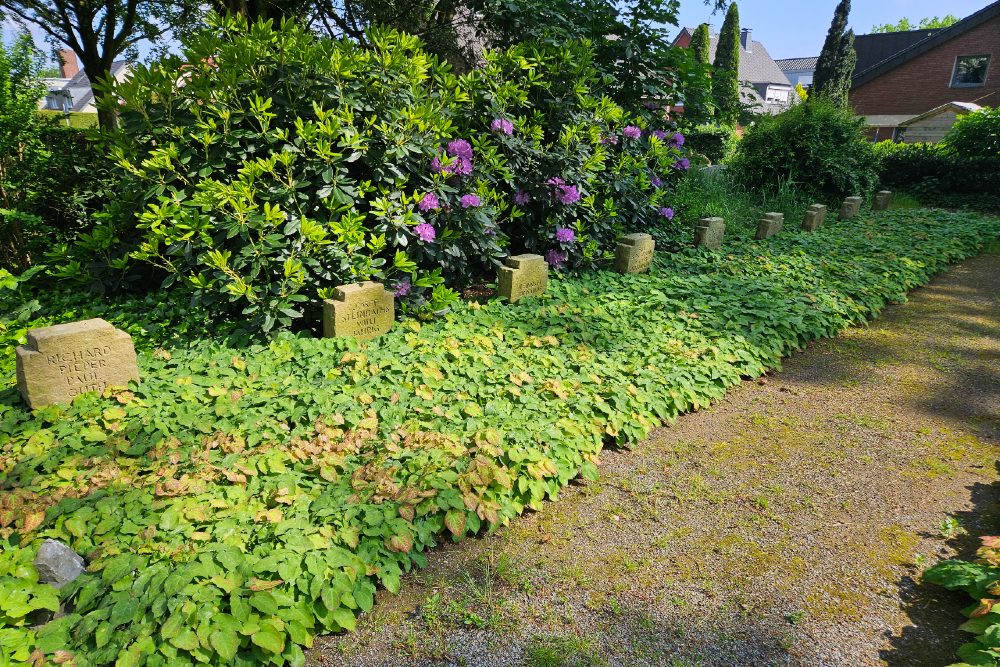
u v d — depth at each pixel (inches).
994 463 156.8
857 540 127.3
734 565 119.9
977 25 1024.9
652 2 323.3
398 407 155.2
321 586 103.0
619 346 202.4
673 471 151.5
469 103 248.2
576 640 102.6
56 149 300.2
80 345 150.9
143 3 483.5
